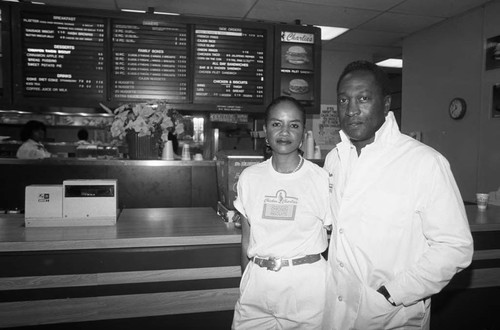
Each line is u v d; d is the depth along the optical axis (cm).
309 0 370
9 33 262
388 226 115
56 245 152
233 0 368
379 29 464
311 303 134
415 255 116
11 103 266
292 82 307
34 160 245
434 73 457
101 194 181
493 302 210
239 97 301
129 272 159
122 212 221
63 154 536
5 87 264
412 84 495
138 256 159
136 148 256
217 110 297
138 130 250
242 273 156
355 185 121
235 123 352
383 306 114
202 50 293
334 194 132
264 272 135
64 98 273
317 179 141
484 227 195
